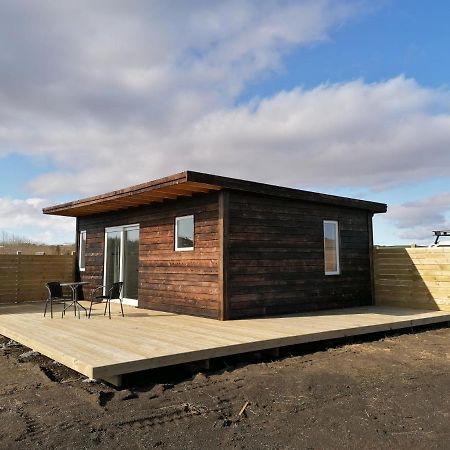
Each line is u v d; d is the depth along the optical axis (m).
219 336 5.71
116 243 10.75
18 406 3.60
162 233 9.13
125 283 10.31
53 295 7.92
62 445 2.82
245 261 7.86
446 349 6.23
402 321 7.51
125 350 4.77
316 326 6.71
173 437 2.98
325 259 9.51
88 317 7.86
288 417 3.39
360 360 5.41
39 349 5.24
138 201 9.15
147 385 4.32
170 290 8.79
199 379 4.48
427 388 4.21
